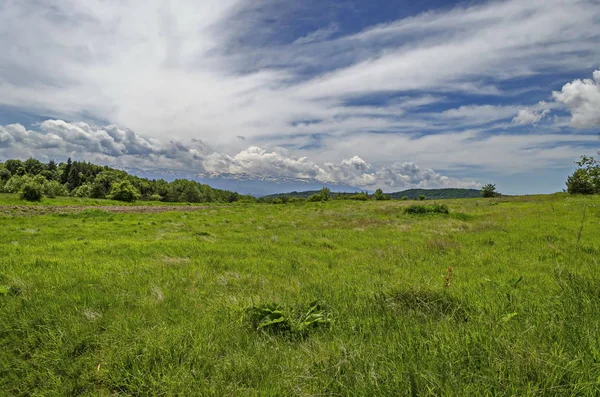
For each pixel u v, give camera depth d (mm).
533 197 45844
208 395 2572
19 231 15156
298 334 3646
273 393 2539
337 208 34250
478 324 3408
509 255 8859
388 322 3738
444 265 7930
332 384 2607
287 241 12547
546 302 4141
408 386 2334
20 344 3535
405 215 23094
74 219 22281
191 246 10773
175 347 3195
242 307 4418
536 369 2400
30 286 5422
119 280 6195
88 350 3381
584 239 10828
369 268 7637
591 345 2719
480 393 2258
